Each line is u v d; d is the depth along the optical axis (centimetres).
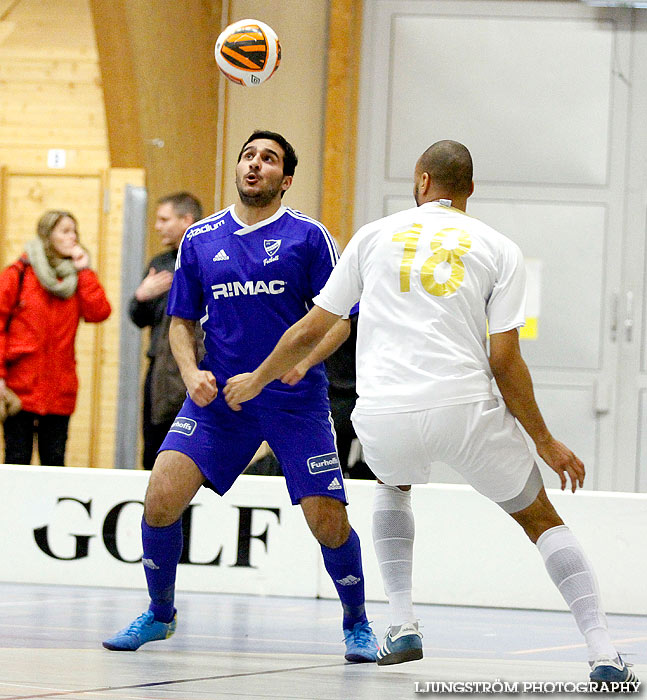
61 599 1655
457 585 1823
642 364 2934
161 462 1112
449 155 1004
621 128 2980
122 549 1903
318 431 1121
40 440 2200
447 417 915
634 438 2920
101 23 2650
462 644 1263
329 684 880
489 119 3019
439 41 3039
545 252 2988
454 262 945
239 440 1131
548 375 2962
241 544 1880
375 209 3047
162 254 2109
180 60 2944
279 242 1121
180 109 2947
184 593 1856
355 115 3047
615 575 1808
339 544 1109
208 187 3119
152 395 2064
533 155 3003
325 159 3023
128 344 2720
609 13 2995
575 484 924
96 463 2702
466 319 940
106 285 2738
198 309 1161
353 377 2017
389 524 1005
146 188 2764
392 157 3044
